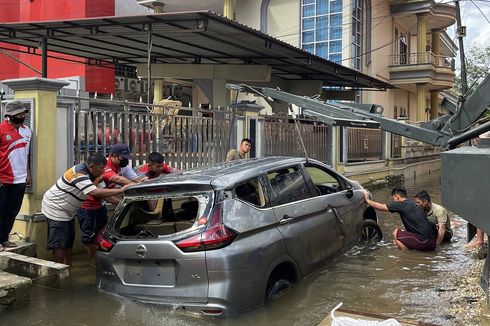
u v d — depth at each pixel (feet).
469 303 15.30
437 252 22.41
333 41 67.97
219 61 48.47
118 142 23.93
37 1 67.26
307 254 16.87
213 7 74.90
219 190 14.34
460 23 19.33
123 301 14.47
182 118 28.25
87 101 22.31
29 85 19.99
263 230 14.96
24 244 19.27
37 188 20.03
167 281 13.87
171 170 22.29
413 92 98.63
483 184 7.72
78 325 13.51
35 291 16.39
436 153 80.84
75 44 41.42
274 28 71.67
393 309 15.01
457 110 17.69
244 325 13.41
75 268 19.42
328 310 14.82
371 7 75.66
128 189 15.46
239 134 33.68
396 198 24.06
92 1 62.59
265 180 16.42
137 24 32.78
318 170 20.58
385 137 58.54
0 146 18.03
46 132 20.30
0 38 39.55
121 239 14.67
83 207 19.40
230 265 13.38
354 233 21.43
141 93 67.21
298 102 24.35
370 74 76.33
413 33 98.68
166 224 16.52
